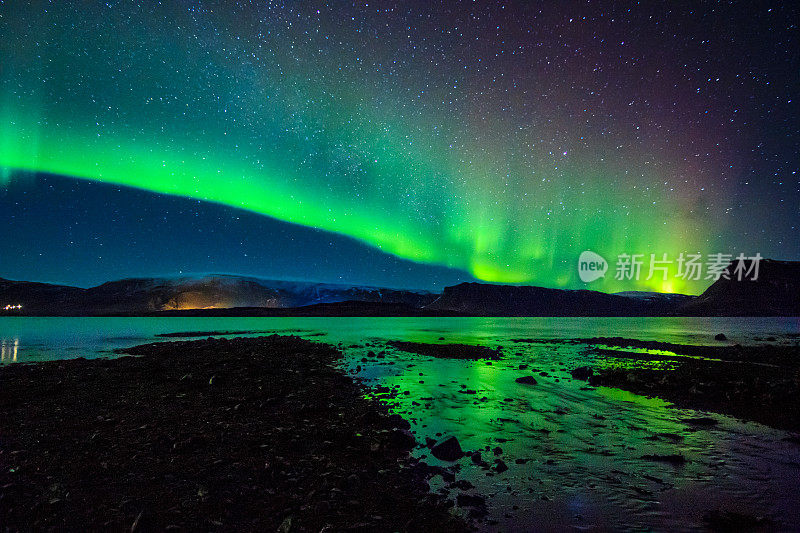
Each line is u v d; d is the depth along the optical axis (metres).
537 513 4.19
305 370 13.06
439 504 4.32
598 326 55.34
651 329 45.72
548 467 5.46
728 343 25.38
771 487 4.90
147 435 6.46
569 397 9.80
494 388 10.87
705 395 9.87
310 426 6.99
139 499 4.34
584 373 12.77
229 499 4.34
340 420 7.42
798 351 19.48
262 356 16.62
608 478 5.13
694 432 7.10
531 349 21.78
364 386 10.85
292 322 67.75
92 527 3.80
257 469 5.14
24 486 4.63
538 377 12.64
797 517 4.17
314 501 4.32
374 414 7.52
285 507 4.20
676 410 8.58
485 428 7.24
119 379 11.30
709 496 4.65
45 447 5.93
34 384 10.62
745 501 4.53
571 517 4.12
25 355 18.19
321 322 69.19
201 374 12.02
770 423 7.64
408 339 29.34
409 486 4.76
